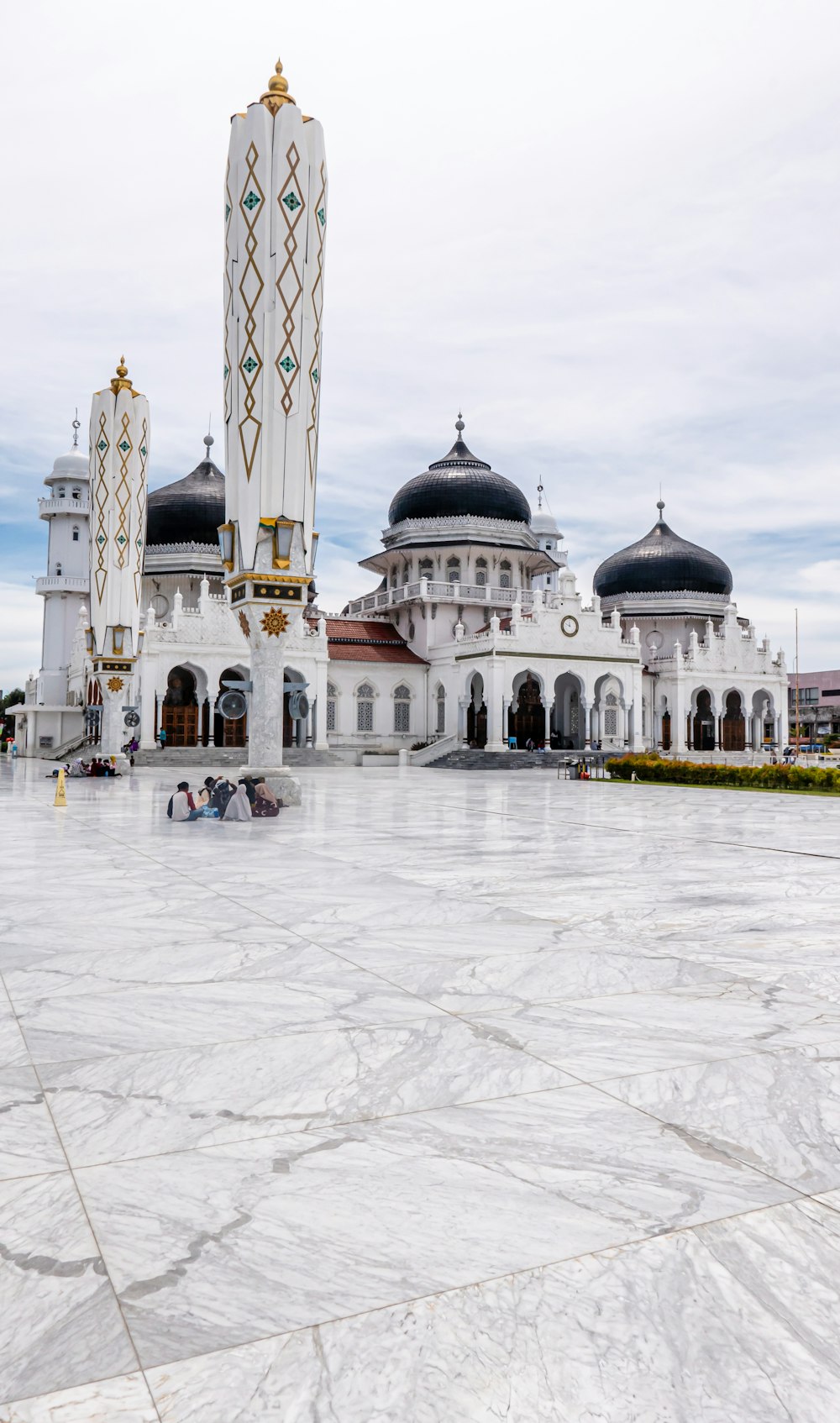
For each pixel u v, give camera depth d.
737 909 9.15
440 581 65.69
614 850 14.10
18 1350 2.69
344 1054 4.99
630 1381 2.57
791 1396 2.53
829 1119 4.22
